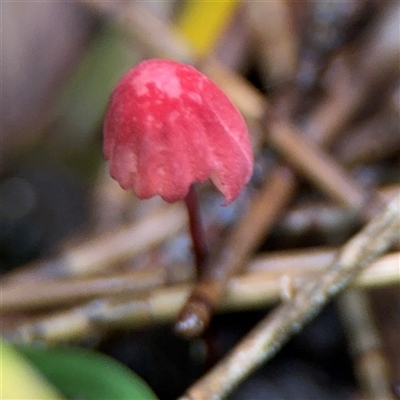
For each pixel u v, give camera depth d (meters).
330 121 0.11
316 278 0.09
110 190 0.11
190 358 0.10
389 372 0.09
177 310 0.09
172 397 0.10
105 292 0.09
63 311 0.09
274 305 0.10
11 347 0.08
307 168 0.10
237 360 0.09
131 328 0.09
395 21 0.11
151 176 0.08
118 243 0.10
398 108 0.11
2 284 0.10
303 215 0.10
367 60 0.11
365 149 0.11
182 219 0.10
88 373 0.08
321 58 0.11
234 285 0.09
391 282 0.09
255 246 0.09
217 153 0.08
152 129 0.08
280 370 0.10
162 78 0.08
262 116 0.10
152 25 0.11
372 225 0.09
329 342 0.10
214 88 0.08
